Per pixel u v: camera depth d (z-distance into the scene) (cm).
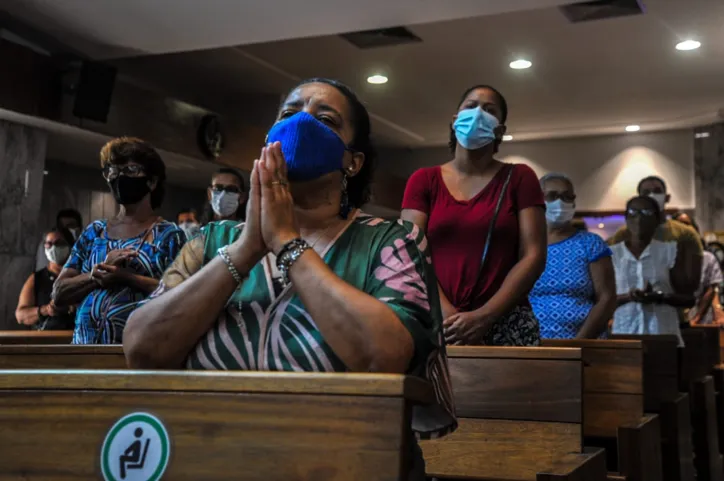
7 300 626
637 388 283
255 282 130
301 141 130
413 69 832
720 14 671
